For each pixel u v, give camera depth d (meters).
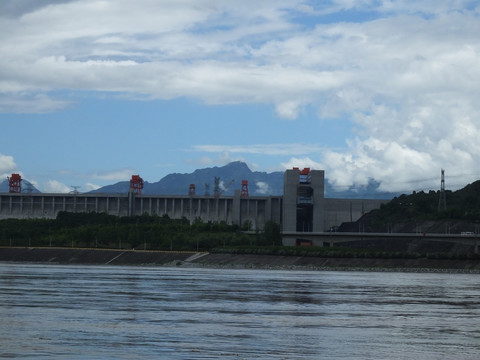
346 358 76.81
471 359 78.31
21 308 115.94
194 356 75.19
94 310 115.31
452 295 164.50
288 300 141.25
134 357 73.94
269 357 76.00
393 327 102.31
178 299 139.00
